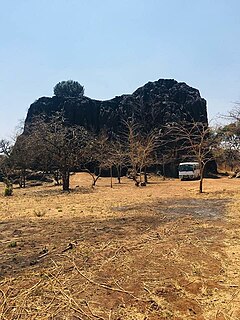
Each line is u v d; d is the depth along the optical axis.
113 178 42.53
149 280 5.34
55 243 7.71
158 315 4.20
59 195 21.84
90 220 10.89
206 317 4.16
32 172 35.72
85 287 5.07
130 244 7.52
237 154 27.70
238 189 21.27
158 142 43.75
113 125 51.94
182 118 50.44
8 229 9.61
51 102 56.28
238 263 6.14
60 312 4.30
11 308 4.43
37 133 27.66
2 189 31.62
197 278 5.42
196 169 37.22
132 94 56.16
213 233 8.62
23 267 6.04
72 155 26.55
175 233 8.70
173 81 56.41
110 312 4.28
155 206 14.32
